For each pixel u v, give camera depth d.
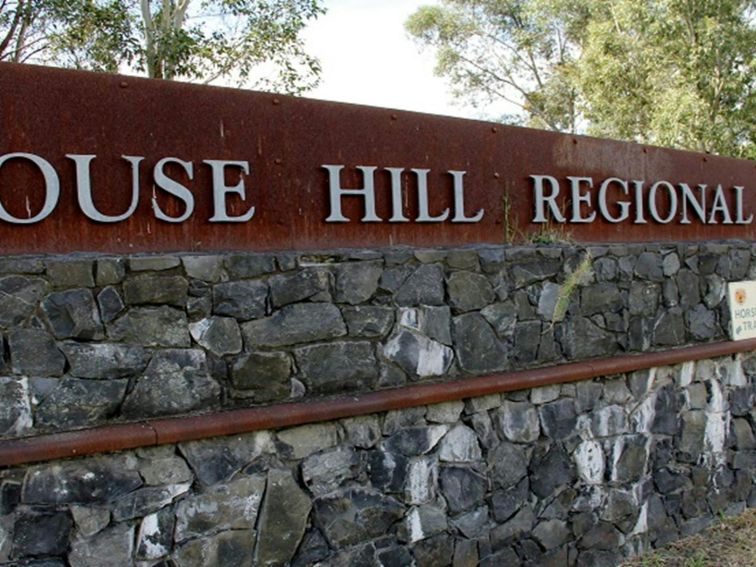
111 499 2.81
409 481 3.56
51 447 2.65
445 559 3.68
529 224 4.24
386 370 3.53
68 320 2.77
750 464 5.29
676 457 4.79
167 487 2.93
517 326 4.01
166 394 2.96
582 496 4.27
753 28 14.70
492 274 3.92
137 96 3.01
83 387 2.79
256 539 3.12
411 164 3.75
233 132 3.23
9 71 2.76
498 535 3.88
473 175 3.99
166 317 2.96
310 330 3.31
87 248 2.90
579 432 4.25
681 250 4.92
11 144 2.76
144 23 10.97
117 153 2.96
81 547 2.75
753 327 5.37
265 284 3.20
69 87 2.88
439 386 3.62
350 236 3.54
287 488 3.21
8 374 2.66
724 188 5.39
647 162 4.85
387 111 3.67
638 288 4.63
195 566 2.98
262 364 3.18
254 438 3.13
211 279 3.07
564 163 4.40
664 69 15.55
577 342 4.29
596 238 4.55
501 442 3.91
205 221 3.15
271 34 11.51
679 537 4.81
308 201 3.42
